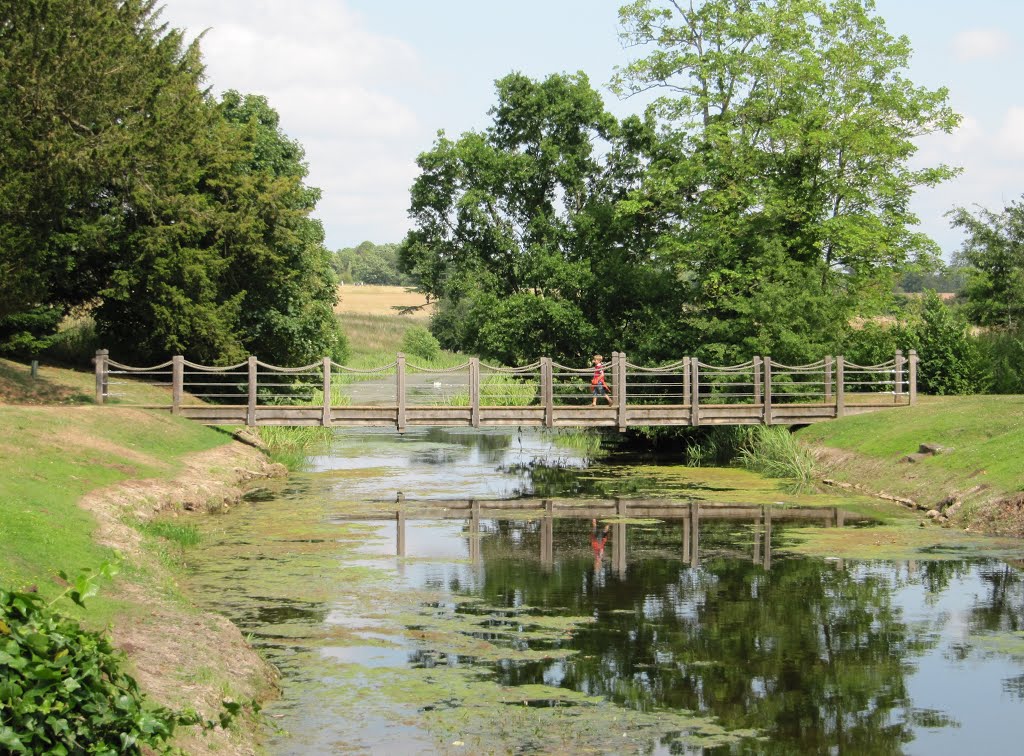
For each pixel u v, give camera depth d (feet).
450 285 139.95
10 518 42.52
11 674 19.79
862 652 40.73
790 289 111.96
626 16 135.33
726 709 34.55
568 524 70.18
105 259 110.42
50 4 86.33
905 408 98.43
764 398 104.58
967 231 156.15
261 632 42.68
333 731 32.09
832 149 122.93
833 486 87.04
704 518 72.43
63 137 87.10
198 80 120.67
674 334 120.98
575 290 134.31
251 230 114.32
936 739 32.09
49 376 103.30
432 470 100.12
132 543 50.52
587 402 131.44
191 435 88.33
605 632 43.37
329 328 162.61
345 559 57.41
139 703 22.08
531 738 31.86
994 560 57.16
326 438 130.11
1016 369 122.42
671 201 130.31
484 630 43.52
